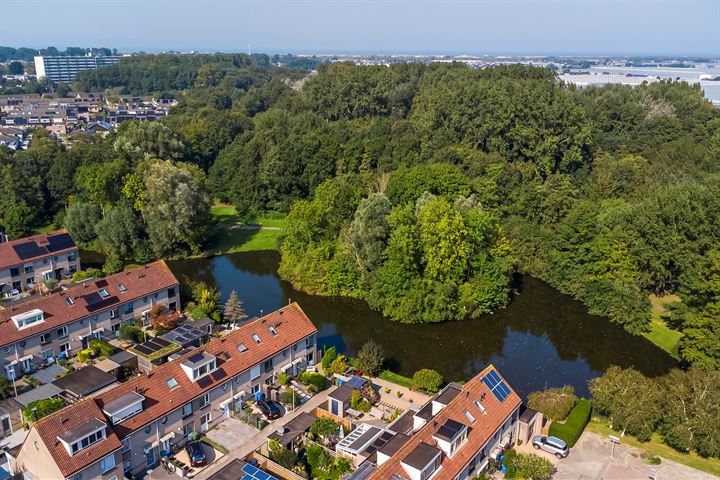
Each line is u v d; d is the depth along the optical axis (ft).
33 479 132.87
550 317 261.44
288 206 401.49
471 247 256.93
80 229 337.52
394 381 192.54
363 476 125.70
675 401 160.66
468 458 132.05
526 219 321.93
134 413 143.13
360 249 272.92
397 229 258.16
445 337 243.40
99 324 214.48
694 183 283.38
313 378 181.88
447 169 316.60
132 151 387.34
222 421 165.89
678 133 411.13
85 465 127.24
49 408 157.69
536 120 373.61
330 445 154.40
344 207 304.71
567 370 216.13
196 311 232.32
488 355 228.22
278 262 331.98
